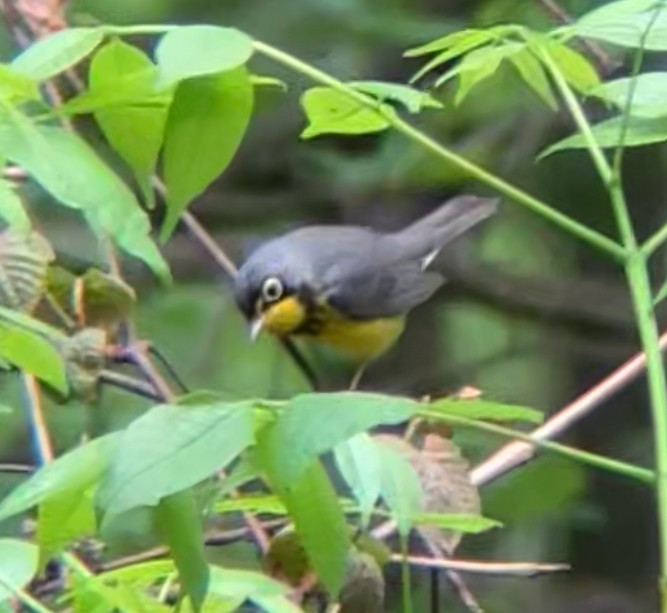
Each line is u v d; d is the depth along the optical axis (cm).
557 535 1491
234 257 1623
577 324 1639
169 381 988
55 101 771
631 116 570
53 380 525
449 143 1533
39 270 628
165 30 498
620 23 557
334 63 1459
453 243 1642
